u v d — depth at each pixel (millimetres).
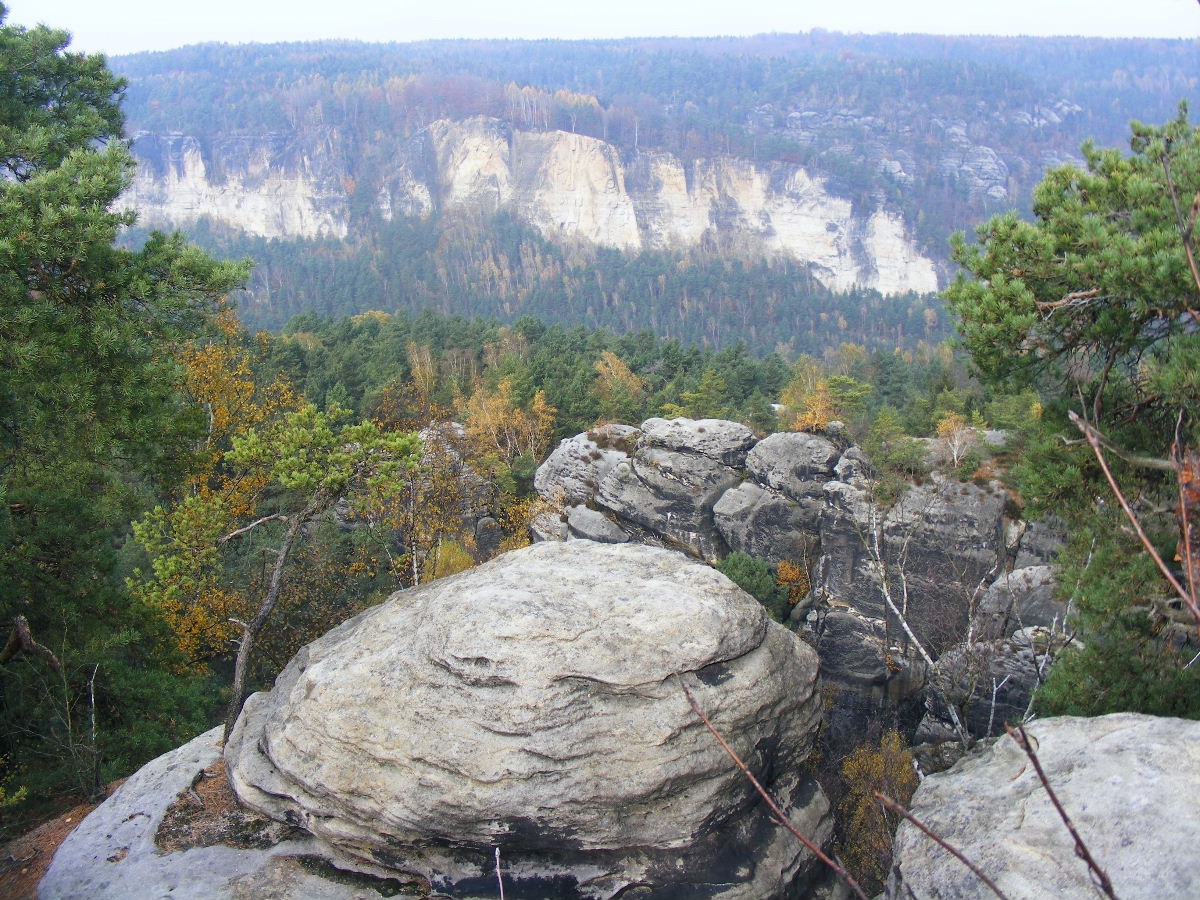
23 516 18734
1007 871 7547
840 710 38062
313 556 34000
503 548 50875
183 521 22953
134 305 18375
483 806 12023
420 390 69500
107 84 21062
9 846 14336
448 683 12766
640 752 12383
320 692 13133
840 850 16938
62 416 17703
